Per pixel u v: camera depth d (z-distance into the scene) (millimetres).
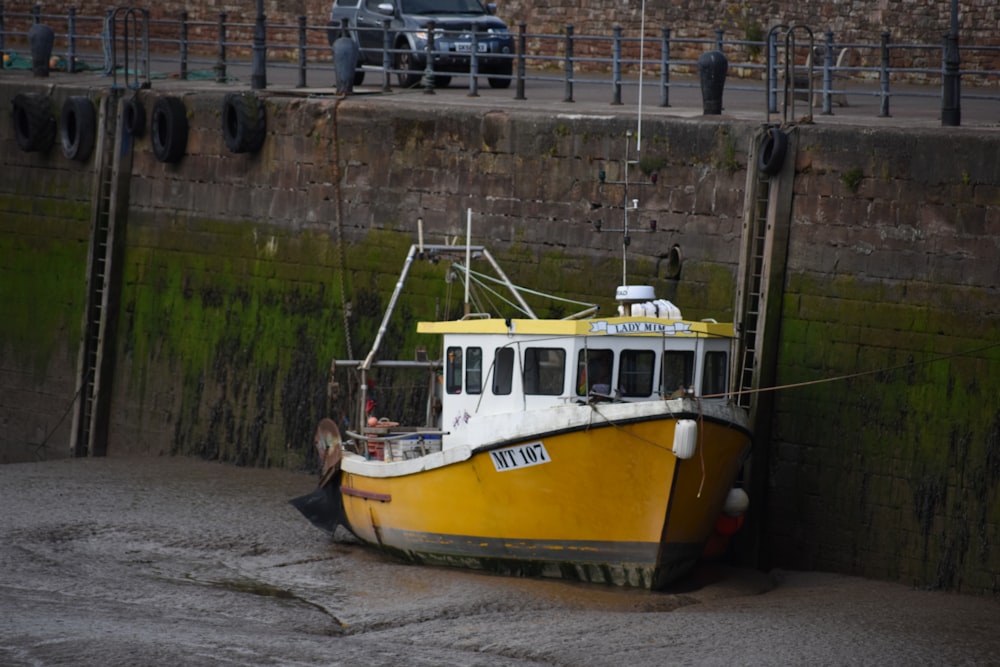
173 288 77188
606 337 48219
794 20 96312
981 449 49688
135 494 65500
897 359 51875
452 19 84500
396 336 67812
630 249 60156
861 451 52438
